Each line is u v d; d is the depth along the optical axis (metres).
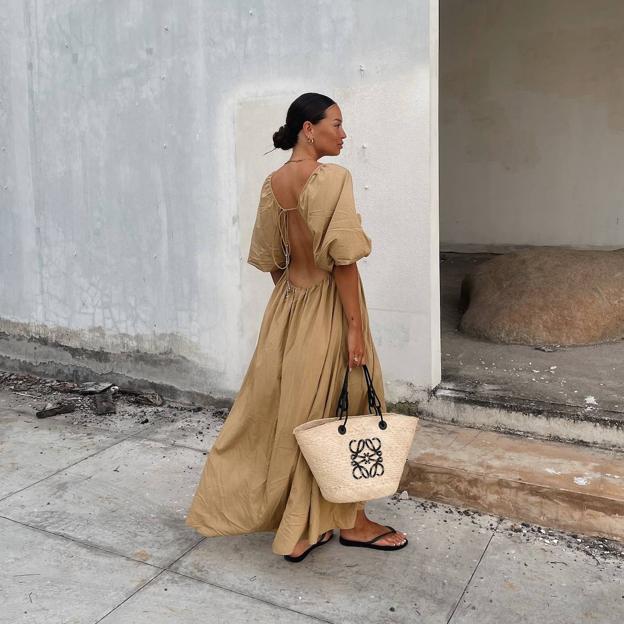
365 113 3.44
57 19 4.46
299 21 3.56
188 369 4.38
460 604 2.35
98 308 4.70
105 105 4.36
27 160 4.82
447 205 8.12
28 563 2.67
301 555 2.62
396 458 2.36
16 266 5.08
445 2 7.64
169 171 4.18
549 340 4.46
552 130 7.32
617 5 6.73
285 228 2.46
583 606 2.31
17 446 3.87
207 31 3.88
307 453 2.31
